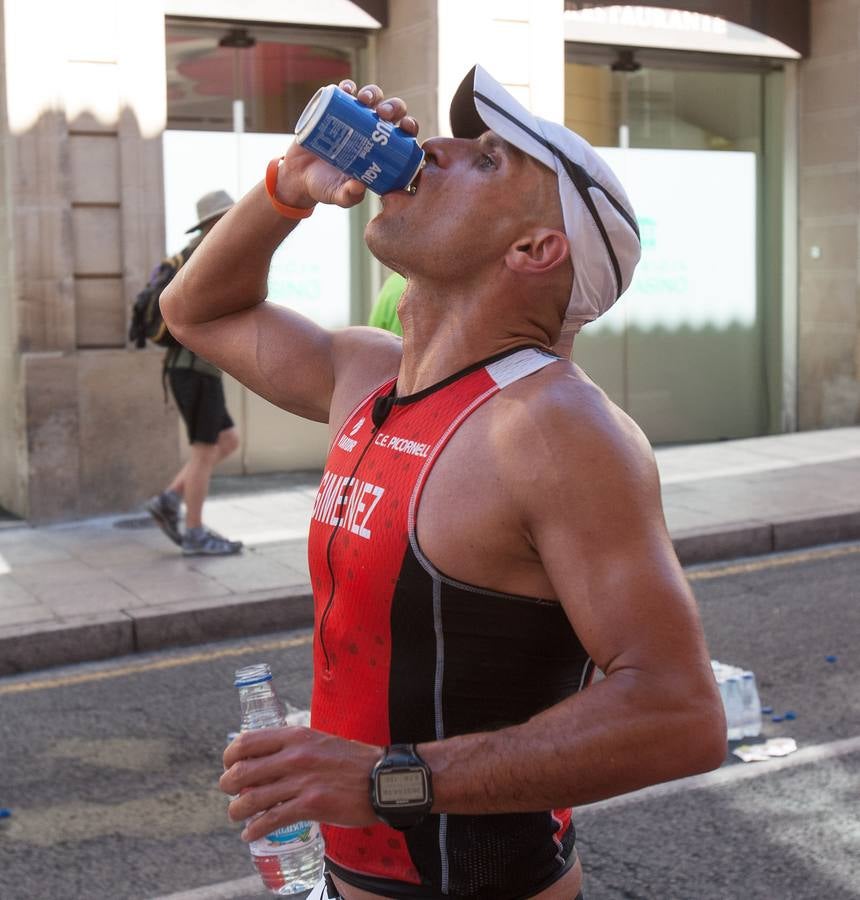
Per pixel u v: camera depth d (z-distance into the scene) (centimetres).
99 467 909
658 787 455
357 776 140
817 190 1273
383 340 196
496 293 164
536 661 155
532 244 161
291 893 212
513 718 156
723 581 775
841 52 1242
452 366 165
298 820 140
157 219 912
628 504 145
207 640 670
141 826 435
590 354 1233
